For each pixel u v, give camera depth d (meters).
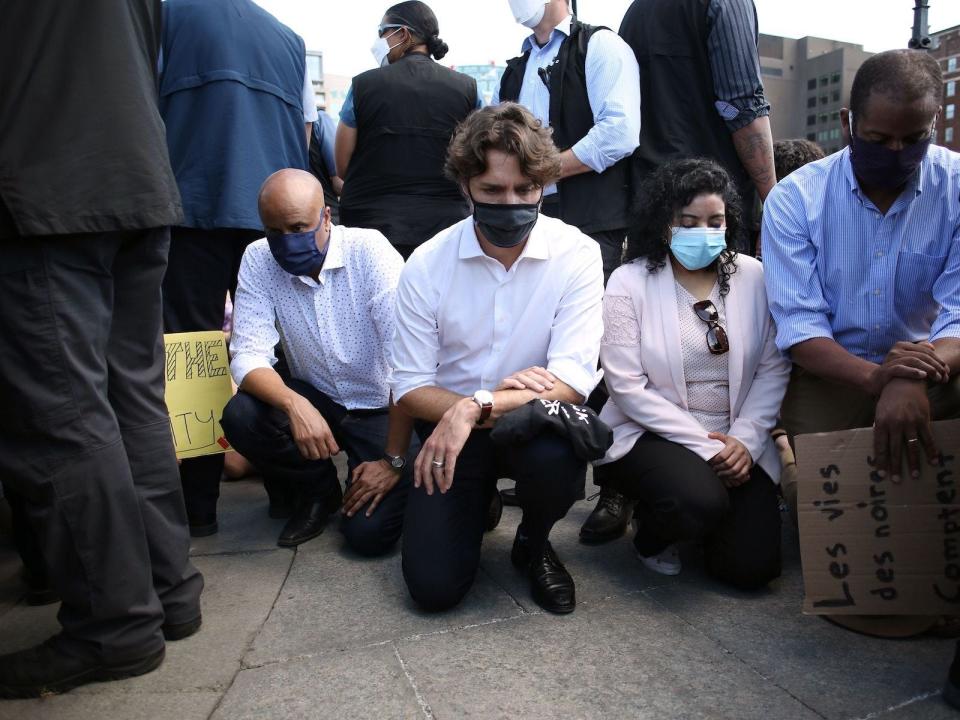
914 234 2.09
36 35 1.47
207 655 1.81
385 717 1.55
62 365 1.54
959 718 1.51
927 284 2.12
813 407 2.30
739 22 2.86
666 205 2.19
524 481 1.93
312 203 2.34
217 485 2.63
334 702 1.61
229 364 2.67
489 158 1.84
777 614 1.97
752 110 2.92
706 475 2.06
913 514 1.77
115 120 1.55
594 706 1.58
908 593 1.78
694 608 2.02
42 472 1.56
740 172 3.07
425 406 2.07
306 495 2.59
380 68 3.29
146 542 1.71
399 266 2.53
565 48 3.14
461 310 2.08
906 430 1.76
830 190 2.15
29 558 2.05
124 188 1.56
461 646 1.83
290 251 2.36
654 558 2.25
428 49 3.41
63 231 1.48
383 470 2.37
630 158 3.13
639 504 2.23
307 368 2.67
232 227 2.85
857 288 2.15
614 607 2.03
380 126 3.26
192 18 2.83
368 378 2.61
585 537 2.48
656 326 2.24
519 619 1.96
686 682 1.66
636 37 3.10
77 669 1.65
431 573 1.95
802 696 1.60
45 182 1.46
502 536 2.55
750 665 1.73
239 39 2.87
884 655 1.76
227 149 2.85
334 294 2.52
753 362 2.24
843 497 1.81
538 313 2.08
